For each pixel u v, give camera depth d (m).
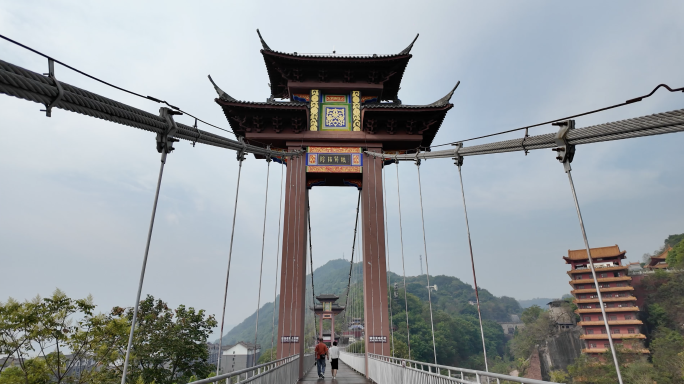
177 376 31.09
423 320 110.69
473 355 114.50
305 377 20.91
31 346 18.97
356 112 25.28
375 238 22.77
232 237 11.31
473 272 10.18
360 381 18.62
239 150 12.37
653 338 59.94
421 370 11.15
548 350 72.75
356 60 24.92
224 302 10.30
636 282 67.50
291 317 21.09
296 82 25.59
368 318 21.33
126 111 6.31
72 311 20.27
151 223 6.57
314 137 24.16
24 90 4.73
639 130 6.09
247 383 8.26
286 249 22.36
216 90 23.38
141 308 29.22
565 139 7.35
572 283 68.44
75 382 20.80
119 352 22.91
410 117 24.06
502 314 167.88
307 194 25.16
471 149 11.99
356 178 24.78
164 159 7.41
